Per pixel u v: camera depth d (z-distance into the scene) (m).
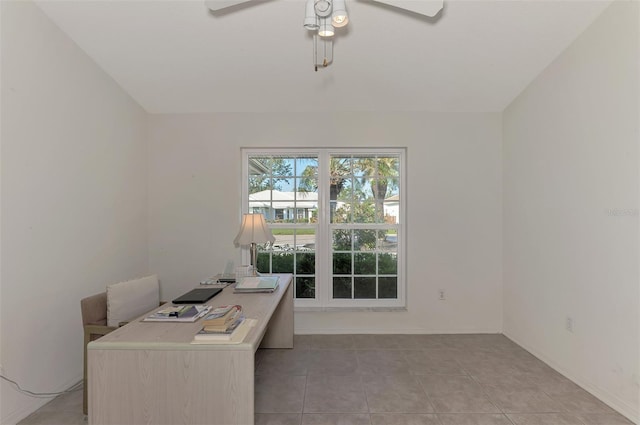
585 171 2.20
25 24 1.95
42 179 2.07
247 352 1.39
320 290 3.37
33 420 1.90
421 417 1.90
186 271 3.25
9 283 1.86
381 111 3.24
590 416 1.91
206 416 1.40
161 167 3.25
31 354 1.99
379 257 3.40
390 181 3.41
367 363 2.60
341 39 2.33
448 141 3.24
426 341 3.05
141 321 1.68
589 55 2.16
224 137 3.26
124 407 1.41
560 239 2.44
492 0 2.00
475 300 3.24
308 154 3.39
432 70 2.66
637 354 1.85
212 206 3.25
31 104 2.00
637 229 1.84
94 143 2.52
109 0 2.01
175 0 2.02
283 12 2.11
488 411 1.96
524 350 2.84
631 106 1.87
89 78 2.47
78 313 2.35
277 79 2.79
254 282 2.43
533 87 2.75
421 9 1.64
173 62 2.56
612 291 2.00
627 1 1.88
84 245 2.42
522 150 2.91
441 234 3.24
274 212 3.40
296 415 1.92
